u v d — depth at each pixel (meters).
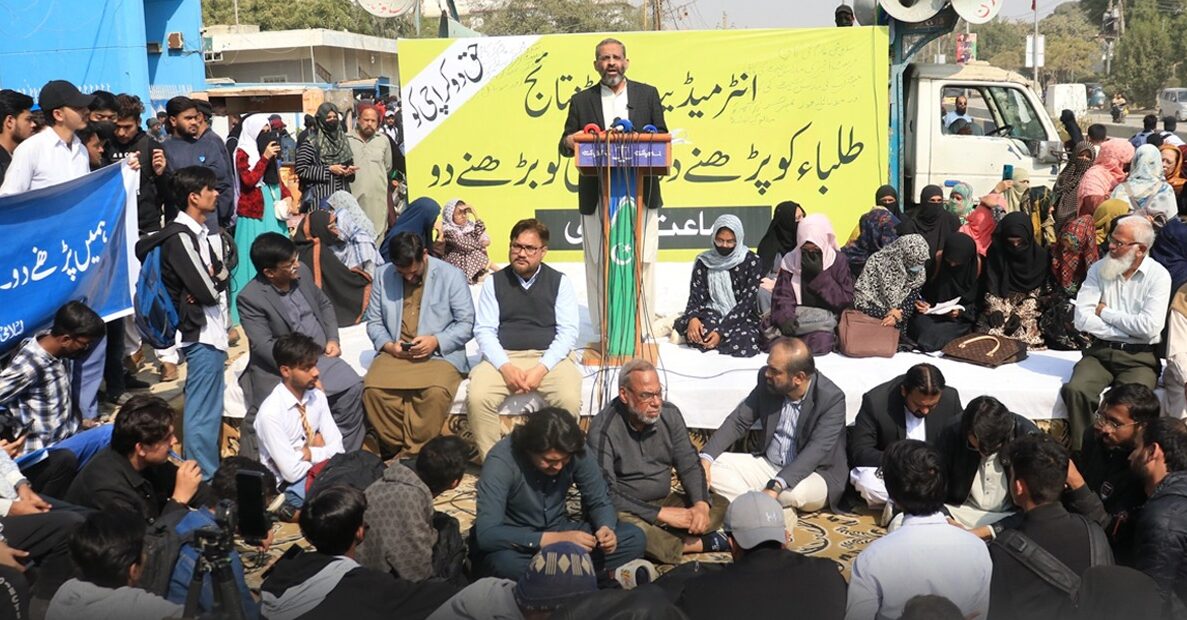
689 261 9.62
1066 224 5.71
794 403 4.79
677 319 6.02
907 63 9.46
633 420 4.50
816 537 4.61
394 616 3.00
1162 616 3.03
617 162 5.07
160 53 15.91
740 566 3.06
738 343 5.68
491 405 5.09
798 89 9.40
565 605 2.70
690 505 4.52
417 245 5.21
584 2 35.78
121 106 6.50
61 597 3.00
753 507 3.15
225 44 30.92
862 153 9.41
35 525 3.73
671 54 9.44
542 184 9.68
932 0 9.05
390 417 5.25
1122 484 4.23
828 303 5.75
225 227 7.41
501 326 5.27
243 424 5.09
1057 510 3.33
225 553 2.75
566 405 5.11
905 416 4.77
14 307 5.15
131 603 2.97
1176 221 5.80
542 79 9.57
